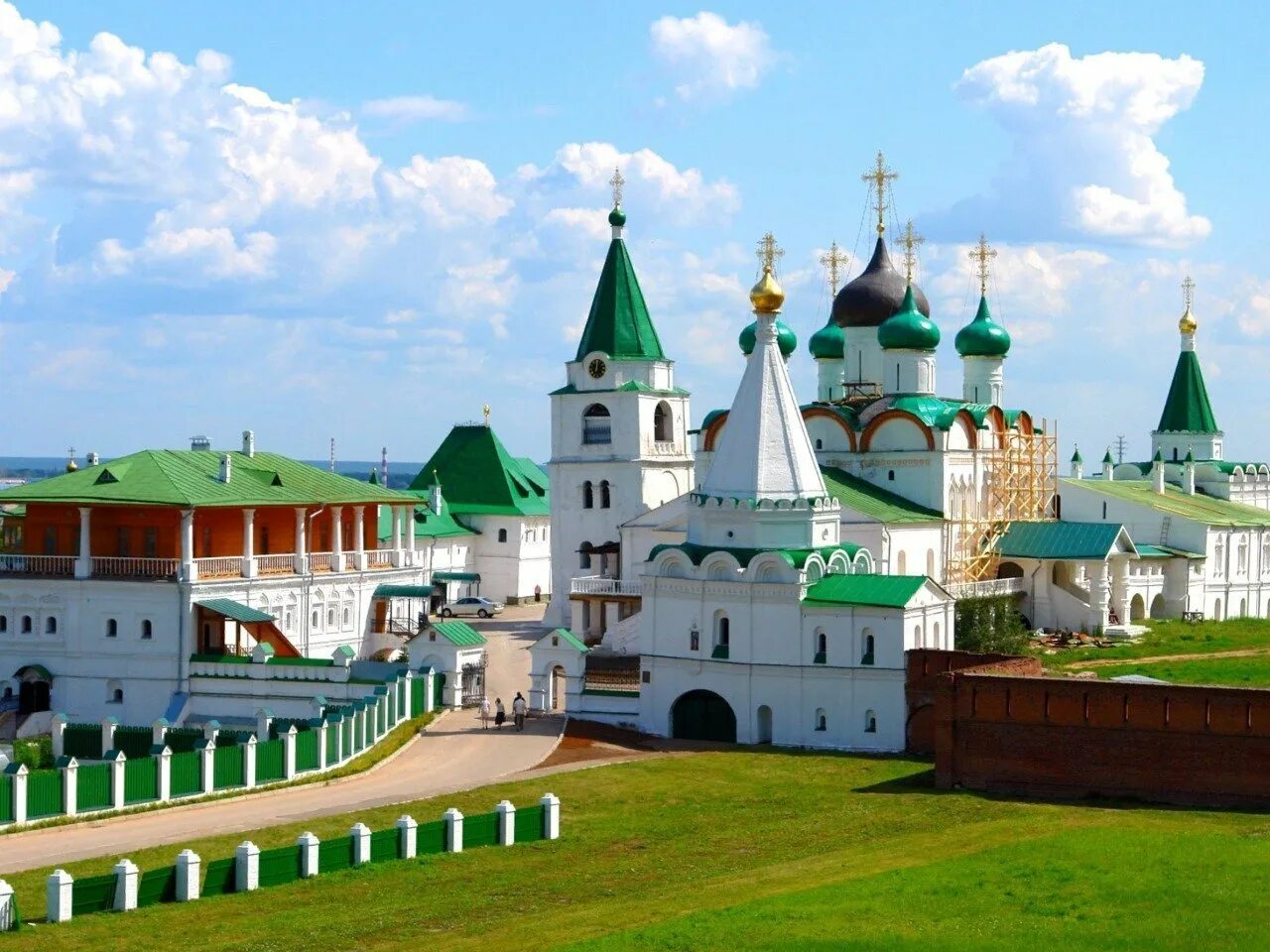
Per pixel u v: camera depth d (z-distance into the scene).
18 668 100.31
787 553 89.69
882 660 86.56
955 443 125.38
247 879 57.38
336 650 101.62
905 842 64.00
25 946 50.62
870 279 132.88
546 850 64.12
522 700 92.25
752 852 63.66
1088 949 47.72
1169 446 167.00
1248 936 48.69
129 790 70.56
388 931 52.59
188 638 97.81
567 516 131.75
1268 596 150.75
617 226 132.62
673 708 91.88
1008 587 123.69
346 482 115.00
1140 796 72.06
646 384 131.50
